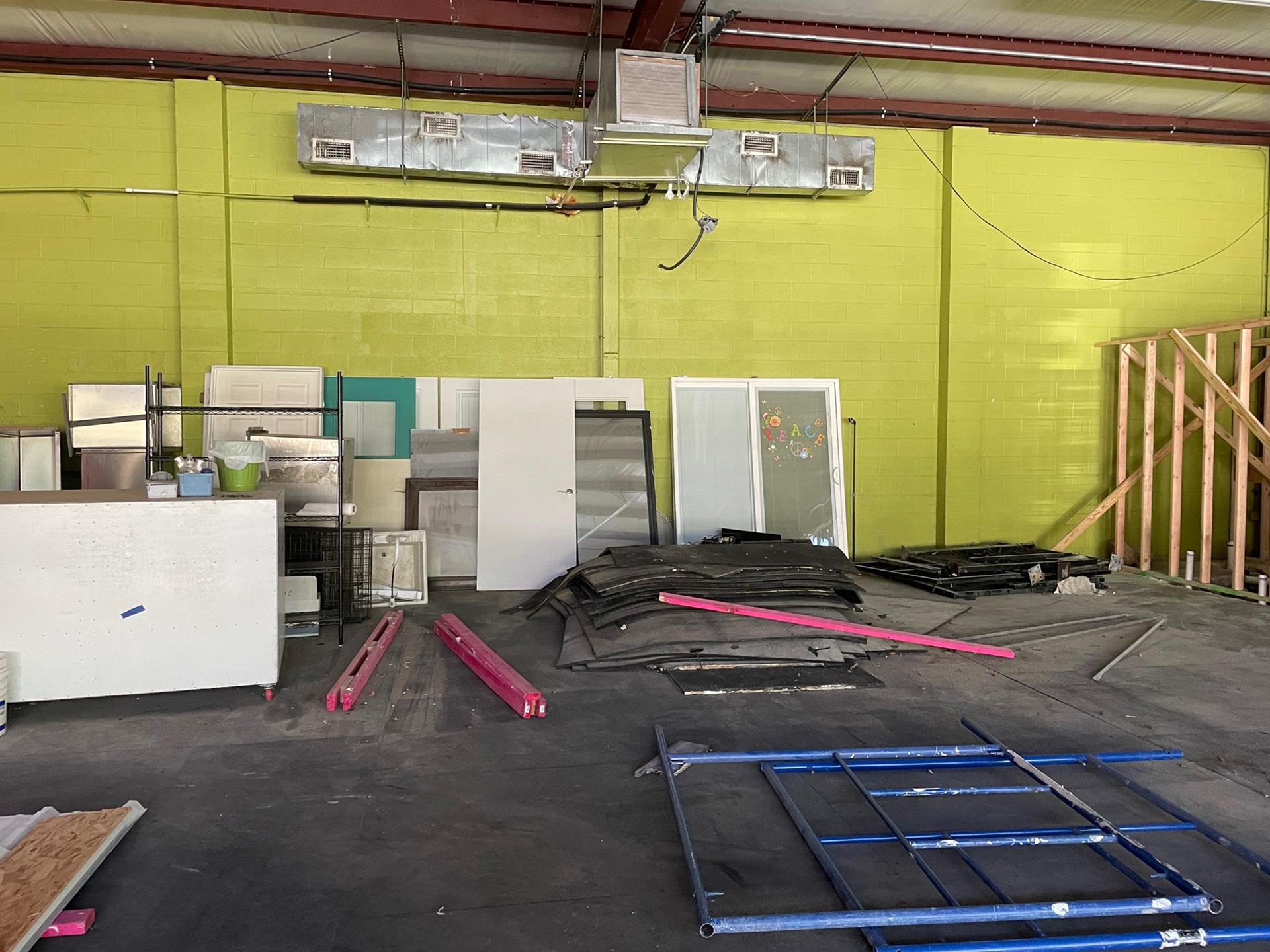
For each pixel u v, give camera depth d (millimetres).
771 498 6406
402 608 5242
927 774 2811
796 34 5258
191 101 5719
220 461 3605
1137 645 4422
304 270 6035
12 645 3152
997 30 5355
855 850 2297
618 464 6055
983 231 6762
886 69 5891
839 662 3988
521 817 2469
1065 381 7004
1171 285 7098
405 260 6168
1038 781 2588
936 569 6023
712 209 6504
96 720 3260
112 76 5707
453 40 5445
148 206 5820
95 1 4941
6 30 5293
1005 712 3412
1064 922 1986
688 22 5203
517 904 2020
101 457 5395
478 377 6305
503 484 5836
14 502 3199
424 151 5668
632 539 5949
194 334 5824
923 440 6902
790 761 2814
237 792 2625
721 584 4418
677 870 2178
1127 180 6973
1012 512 6984
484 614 5094
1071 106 6621
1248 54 5680
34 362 5770
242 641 3418
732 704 3492
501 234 6281
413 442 5938
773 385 6539
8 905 1886
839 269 6695
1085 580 5883
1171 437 6789
